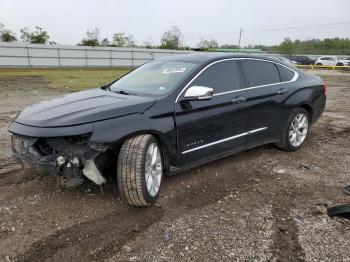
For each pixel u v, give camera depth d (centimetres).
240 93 460
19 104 1109
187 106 394
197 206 369
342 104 1124
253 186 423
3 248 294
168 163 388
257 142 501
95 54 4884
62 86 1728
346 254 289
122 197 349
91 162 333
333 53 7538
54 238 308
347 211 341
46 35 6238
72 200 376
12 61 4262
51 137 324
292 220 342
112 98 390
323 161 520
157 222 336
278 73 536
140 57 5288
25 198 381
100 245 299
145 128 352
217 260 280
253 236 314
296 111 547
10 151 547
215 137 432
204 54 478
